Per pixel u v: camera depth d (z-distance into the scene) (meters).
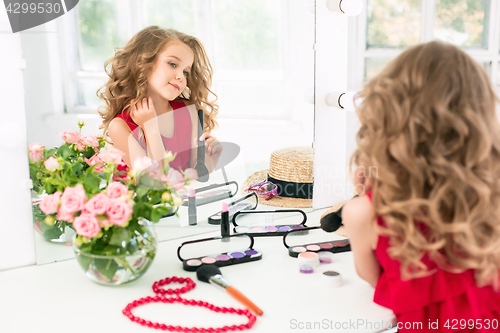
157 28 0.92
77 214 0.76
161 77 0.94
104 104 0.90
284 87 1.10
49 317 0.71
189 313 0.71
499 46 1.63
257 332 0.66
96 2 0.87
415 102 0.64
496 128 0.67
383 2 1.39
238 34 1.01
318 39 1.12
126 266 0.77
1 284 0.82
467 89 0.64
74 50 0.86
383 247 0.72
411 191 0.65
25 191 0.88
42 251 0.91
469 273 0.70
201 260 0.89
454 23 1.56
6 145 0.84
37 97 0.85
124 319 0.70
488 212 0.65
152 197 0.80
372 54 1.38
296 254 0.93
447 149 0.63
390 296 0.72
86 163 0.90
